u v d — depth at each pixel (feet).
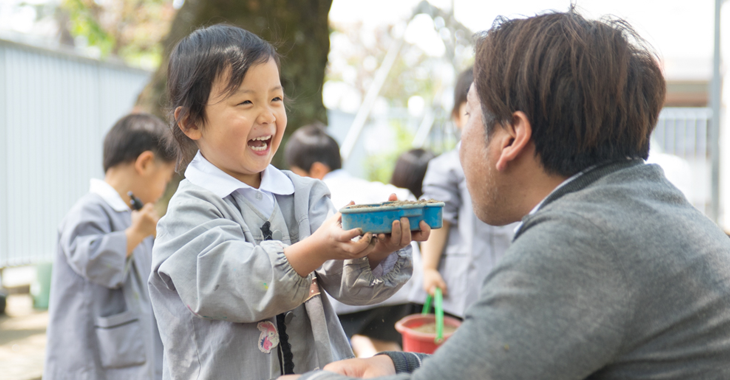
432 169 9.98
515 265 3.13
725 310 3.22
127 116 8.71
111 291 7.94
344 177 11.14
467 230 9.51
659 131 25.73
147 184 8.53
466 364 2.97
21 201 18.45
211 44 4.41
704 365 3.15
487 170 3.83
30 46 18.63
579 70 3.43
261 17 13.20
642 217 3.25
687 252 3.22
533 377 2.92
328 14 14.56
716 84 17.01
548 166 3.59
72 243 7.73
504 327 2.98
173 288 4.23
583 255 3.07
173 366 4.25
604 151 3.53
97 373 7.71
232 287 3.83
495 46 3.70
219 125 4.33
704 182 24.82
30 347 13.84
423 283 9.75
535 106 3.51
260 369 4.15
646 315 3.10
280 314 4.37
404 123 40.06
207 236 4.03
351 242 3.58
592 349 2.96
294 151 11.28
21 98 18.43
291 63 13.35
